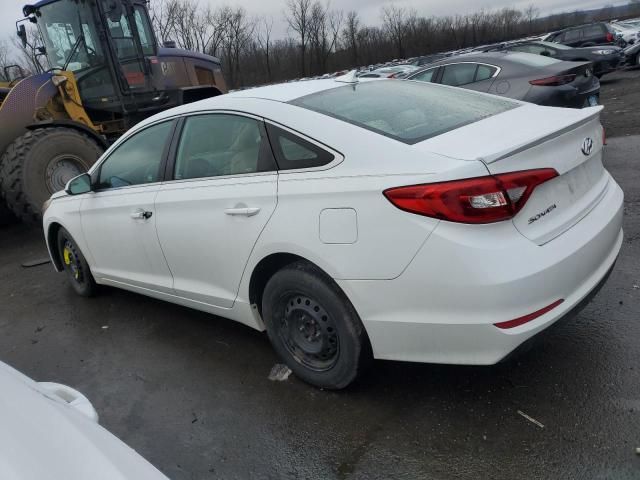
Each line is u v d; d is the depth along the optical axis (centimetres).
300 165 272
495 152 226
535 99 700
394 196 234
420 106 301
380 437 255
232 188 300
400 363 307
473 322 225
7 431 137
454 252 222
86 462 134
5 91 784
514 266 221
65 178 702
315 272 270
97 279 453
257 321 316
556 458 227
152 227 356
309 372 292
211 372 333
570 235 244
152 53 887
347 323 263
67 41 809
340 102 299
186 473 252
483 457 234
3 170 674
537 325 226
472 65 797
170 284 365
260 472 246
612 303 339
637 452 223
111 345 389
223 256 311
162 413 299
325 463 245
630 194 539
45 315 465
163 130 361
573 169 260
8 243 747
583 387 266
